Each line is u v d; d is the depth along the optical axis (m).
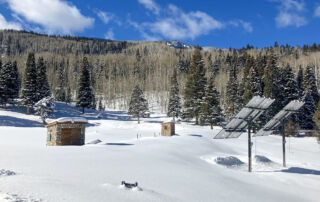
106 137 37.38
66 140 23.81
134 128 53.59
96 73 174.62
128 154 16.86
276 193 11.80
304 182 15.60
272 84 58.06
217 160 18.94
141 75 168.00
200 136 37.06
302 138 46.12
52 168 10.44
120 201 6.87
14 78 68.12
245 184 12.70
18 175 8.55
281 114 21.44
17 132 39.47
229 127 18.62
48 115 59.34
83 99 74.19
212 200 8.68
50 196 6.42
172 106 68.88
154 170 12.25
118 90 135.75
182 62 166.12
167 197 8.08
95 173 10.17
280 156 28.09
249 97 58.38
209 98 55.81
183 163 15.92
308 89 62.66
